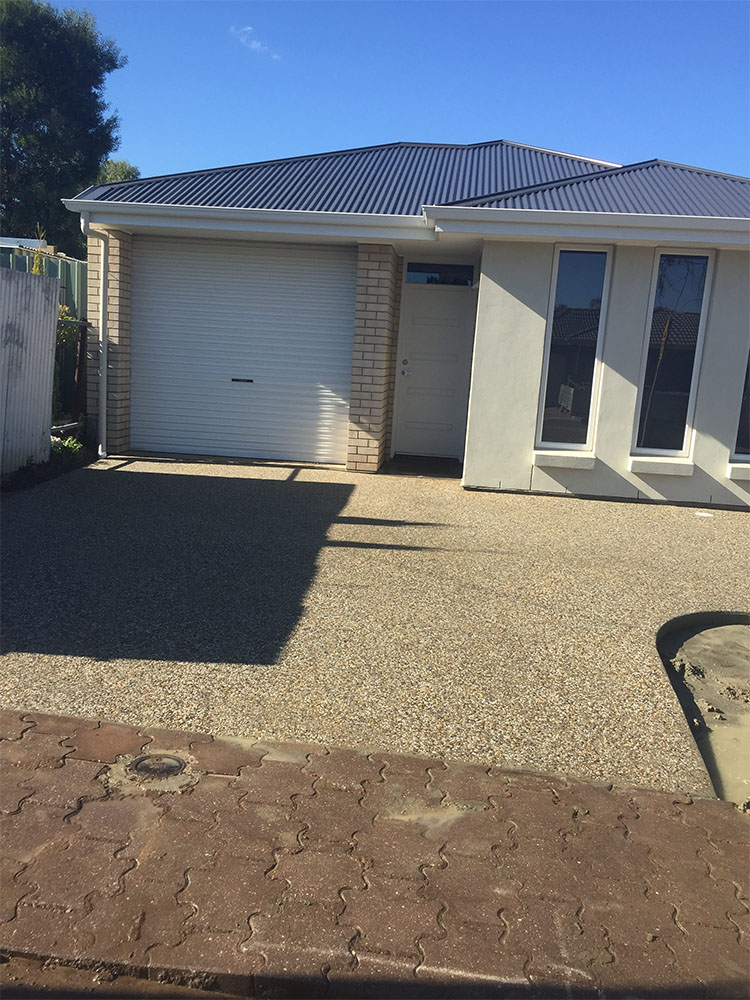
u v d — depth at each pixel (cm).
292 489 888
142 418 1105
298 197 1029
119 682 392
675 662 478
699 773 342
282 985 225
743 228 813
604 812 308
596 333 896
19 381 831
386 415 1113
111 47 3319
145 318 1082
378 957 232
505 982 227
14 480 812
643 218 820
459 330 1136
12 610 478
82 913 244
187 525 698
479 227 857
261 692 390
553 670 437
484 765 337
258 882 259
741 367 880
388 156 1277
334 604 519
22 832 278
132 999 225
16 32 3050
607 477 914
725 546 726
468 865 273
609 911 255
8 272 794
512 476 926
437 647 459
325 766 329
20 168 3170
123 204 964
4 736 338
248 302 1066
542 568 627
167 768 320
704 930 249
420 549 662
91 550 609
